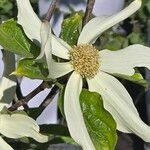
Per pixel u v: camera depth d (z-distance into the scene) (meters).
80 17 0.25
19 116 0.23
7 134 0.23
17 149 0.27
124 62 0.25
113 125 0.23
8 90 0.25
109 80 0.25
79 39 0.25
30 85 0.36
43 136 0.23
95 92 0.24
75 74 0.25
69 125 0.23
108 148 0.23
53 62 0.22
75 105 0.23
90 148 0.22
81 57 0.25
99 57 0.25
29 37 0.23
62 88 0.24
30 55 0.22
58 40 0.25
